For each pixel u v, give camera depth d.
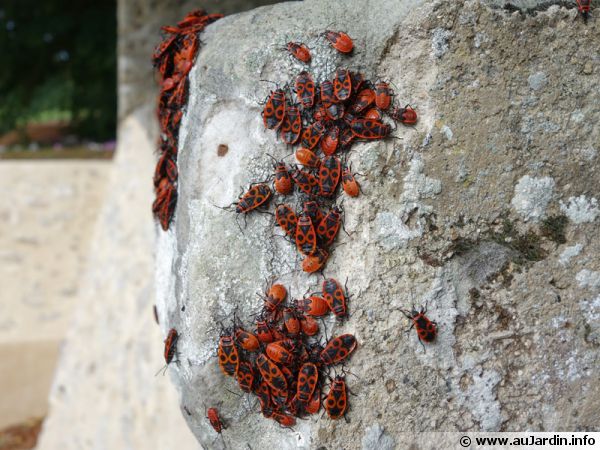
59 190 0.64
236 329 0.18
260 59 0.18
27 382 0.57
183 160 0.19
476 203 0.18
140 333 0.41
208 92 0.19
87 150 0.86
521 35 0.18
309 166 0.18
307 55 0.18
